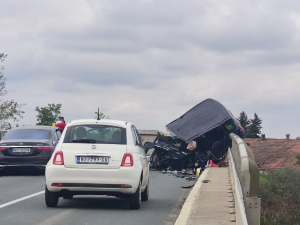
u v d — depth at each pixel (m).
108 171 10.91
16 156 19.27
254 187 6.90
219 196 12.86
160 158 24.58
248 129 83.69
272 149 51.66
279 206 20.81
